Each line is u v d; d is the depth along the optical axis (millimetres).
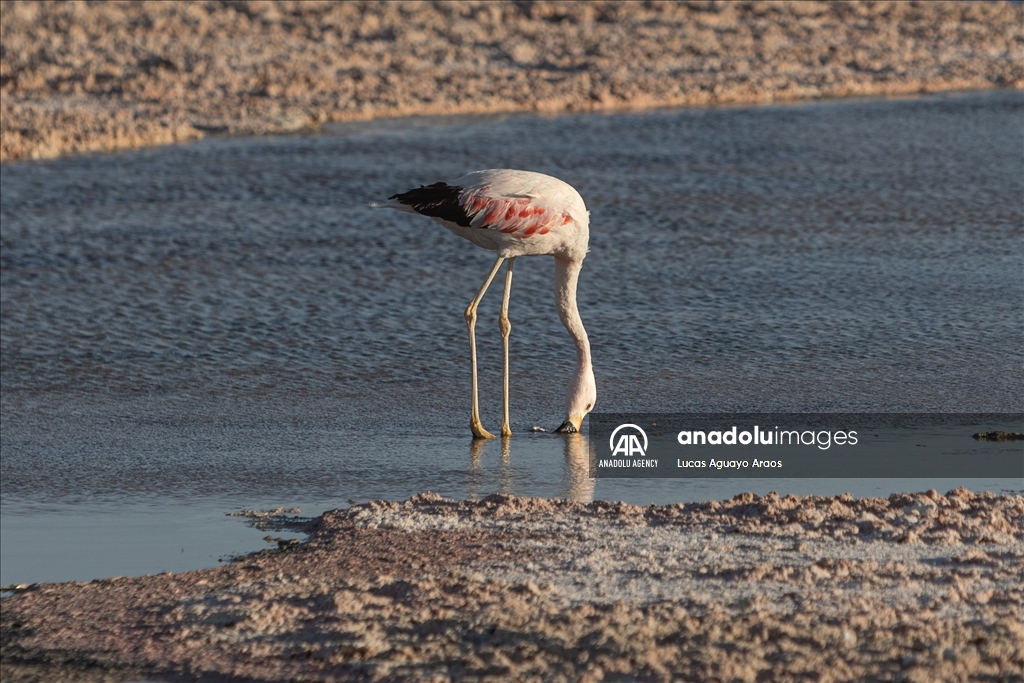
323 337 21672
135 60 61906
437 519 12453
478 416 16672
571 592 10172
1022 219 30688
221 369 19953
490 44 70938
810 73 63219
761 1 87562
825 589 10055
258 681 8891
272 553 11883
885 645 8930
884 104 54375
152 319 22938
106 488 14258
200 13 75562
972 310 22391
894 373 18734
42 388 18984
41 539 12500
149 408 17922
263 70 59531
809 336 20922
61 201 34031
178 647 9547
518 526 12133
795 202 33219
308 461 15320
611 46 69750
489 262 27328
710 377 18750
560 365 19859
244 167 39000
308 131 46688
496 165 39000
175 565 11664
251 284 25406
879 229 29844
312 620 9891
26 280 25875
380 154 41250
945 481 13898
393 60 62750
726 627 9250
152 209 33031
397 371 19750
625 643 9016
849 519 11977
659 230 30031
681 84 58531
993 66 66688
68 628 10062
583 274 25641
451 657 9008
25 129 44281
